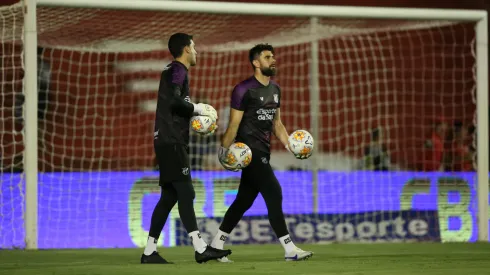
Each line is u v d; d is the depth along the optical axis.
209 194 35.62
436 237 36.72
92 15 34.69
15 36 36.00
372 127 47.72
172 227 34.62
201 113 23.86
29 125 32.22
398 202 37.41
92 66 44.09
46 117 42.59
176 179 23.73
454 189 37.56
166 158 23.73
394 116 44.22
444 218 37.09
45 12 33.72
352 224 36.16
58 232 34.53
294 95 46.09
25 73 32.28
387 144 42.47
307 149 25.16
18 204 34.06
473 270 21.56
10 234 33.66
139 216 35.38
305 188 37.16
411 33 48.50
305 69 46.88
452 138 42.25
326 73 44.72
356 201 37.47
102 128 43.62
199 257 23.88
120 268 22.64
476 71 37.03
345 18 35.47
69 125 43.38
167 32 36.91
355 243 35.28
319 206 37.25
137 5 32.94
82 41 37.47
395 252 30.05
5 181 34.19
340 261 24.73
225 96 44.88
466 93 49.12
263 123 24.52
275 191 24.59
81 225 34.84
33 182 32.31
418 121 48.31
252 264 23.64
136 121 44.34
